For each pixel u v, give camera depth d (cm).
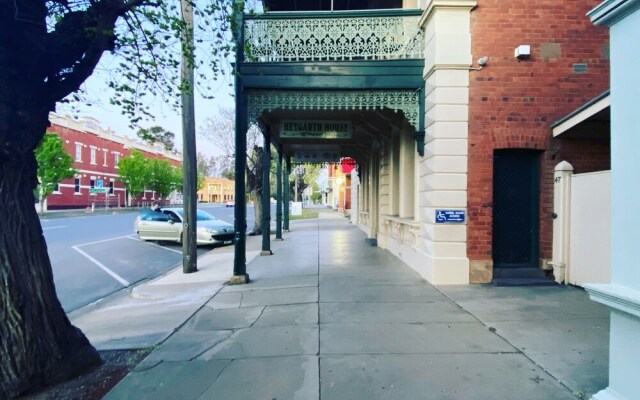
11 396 366
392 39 846
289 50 843
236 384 384
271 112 1082
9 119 368
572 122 706
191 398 361
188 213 1020
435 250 765
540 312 577
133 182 5572
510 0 760
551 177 761
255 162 2127
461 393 355
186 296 759
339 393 360
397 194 1254
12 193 382
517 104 757
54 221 2950
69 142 4734
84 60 415
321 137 1167
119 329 572
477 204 760
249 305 662
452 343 466
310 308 625
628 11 304
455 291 706
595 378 375
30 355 378
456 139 758
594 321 535
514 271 773
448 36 755
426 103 813
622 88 310
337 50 845
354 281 810
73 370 409
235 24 531
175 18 473
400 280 809
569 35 763
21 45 373
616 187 314
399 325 534
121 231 2255
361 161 2038
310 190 11362
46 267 406
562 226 740
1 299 370
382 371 399
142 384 390
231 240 1672
